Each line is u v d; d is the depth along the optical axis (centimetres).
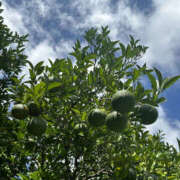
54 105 446
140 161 435
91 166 497
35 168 538
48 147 516
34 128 348
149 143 461
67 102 468
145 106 361
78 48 538
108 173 434
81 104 476
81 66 476
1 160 540
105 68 481
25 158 542
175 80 348
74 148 437
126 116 342
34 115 358
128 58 483
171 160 432
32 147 473
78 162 484
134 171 383
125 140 452
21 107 352
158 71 353
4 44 775
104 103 441
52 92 387
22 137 441
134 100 331
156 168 422
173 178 385
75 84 465
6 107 607
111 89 387
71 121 430
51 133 435
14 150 473
